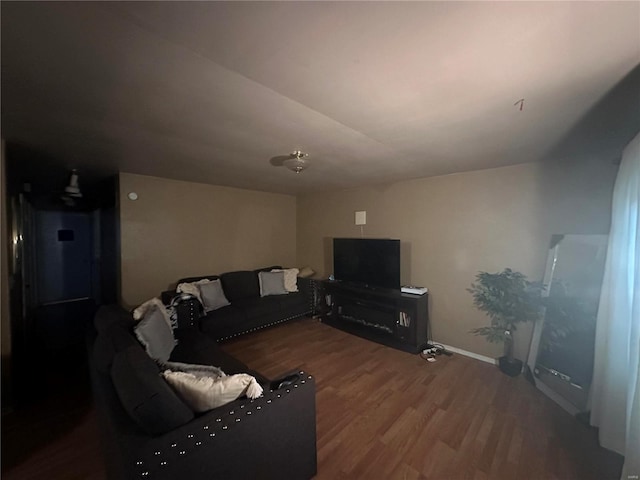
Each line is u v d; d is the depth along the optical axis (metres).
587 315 2.23
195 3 0.81
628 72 1.16
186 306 3.04
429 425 1.99
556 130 1.86
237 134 1.96
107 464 1.38
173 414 1.14
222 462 1.20
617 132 1.88
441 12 0.85
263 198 4.82
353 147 2.26
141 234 3.51
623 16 0.84
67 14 0.85
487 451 1.75
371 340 3.57
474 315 3.14
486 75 1.21
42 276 5.68
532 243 2.75
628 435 1.32
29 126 1.81
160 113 1.61
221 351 2.32
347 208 4.45
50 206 5.68
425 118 1.68
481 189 3.07
